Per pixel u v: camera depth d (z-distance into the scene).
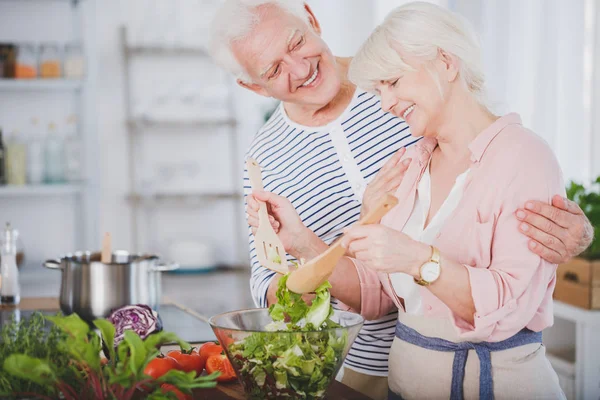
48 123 4.10
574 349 3.18
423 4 1.51
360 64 1.53
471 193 1.50
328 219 2.04
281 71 1.90
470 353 1.51
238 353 1.31
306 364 1.29
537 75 3.44
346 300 1.82
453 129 1.55
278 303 1.41
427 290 1.54
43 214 4.14
